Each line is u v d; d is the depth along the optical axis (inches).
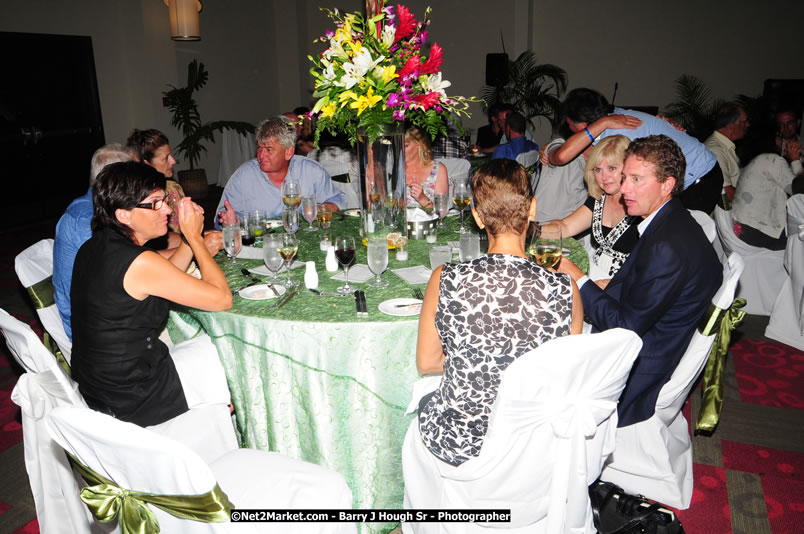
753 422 115.6
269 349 77.0
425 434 66.7
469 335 59.7
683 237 78.9
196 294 74.3
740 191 161.6
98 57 314.5
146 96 334.6
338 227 119.0
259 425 83.4
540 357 54.6
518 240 61.3
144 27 328.5
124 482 53.2
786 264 148.1
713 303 84.9
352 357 75.3
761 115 339.3
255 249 106.7
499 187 59.0
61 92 302.7
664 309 78.2
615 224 104.0
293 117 189.6
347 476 82.1
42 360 63.4
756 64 351.3
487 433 59.5
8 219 289.1
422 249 103.0
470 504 64.2
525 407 57.0
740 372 135.9
